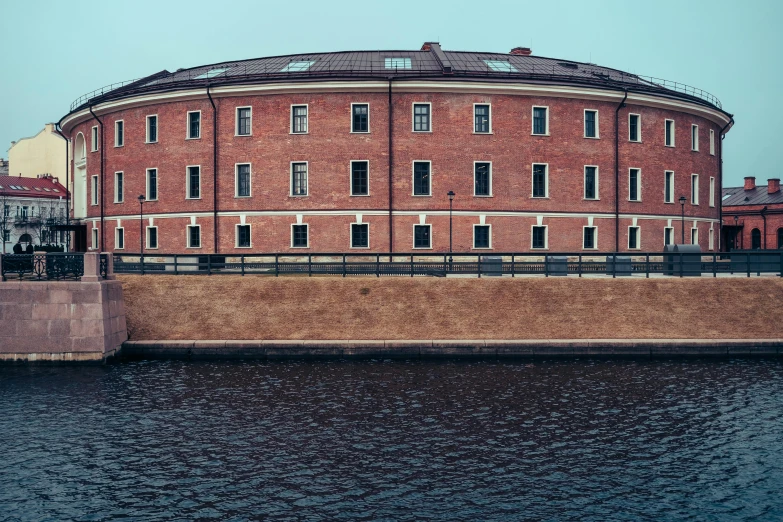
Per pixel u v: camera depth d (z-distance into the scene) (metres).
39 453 16.97
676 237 49.72
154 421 19.31
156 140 46.72
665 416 19.78
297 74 43.25
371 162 43.22
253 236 44.19
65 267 27.66
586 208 45.59
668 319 29.77
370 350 27.42
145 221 47.22
